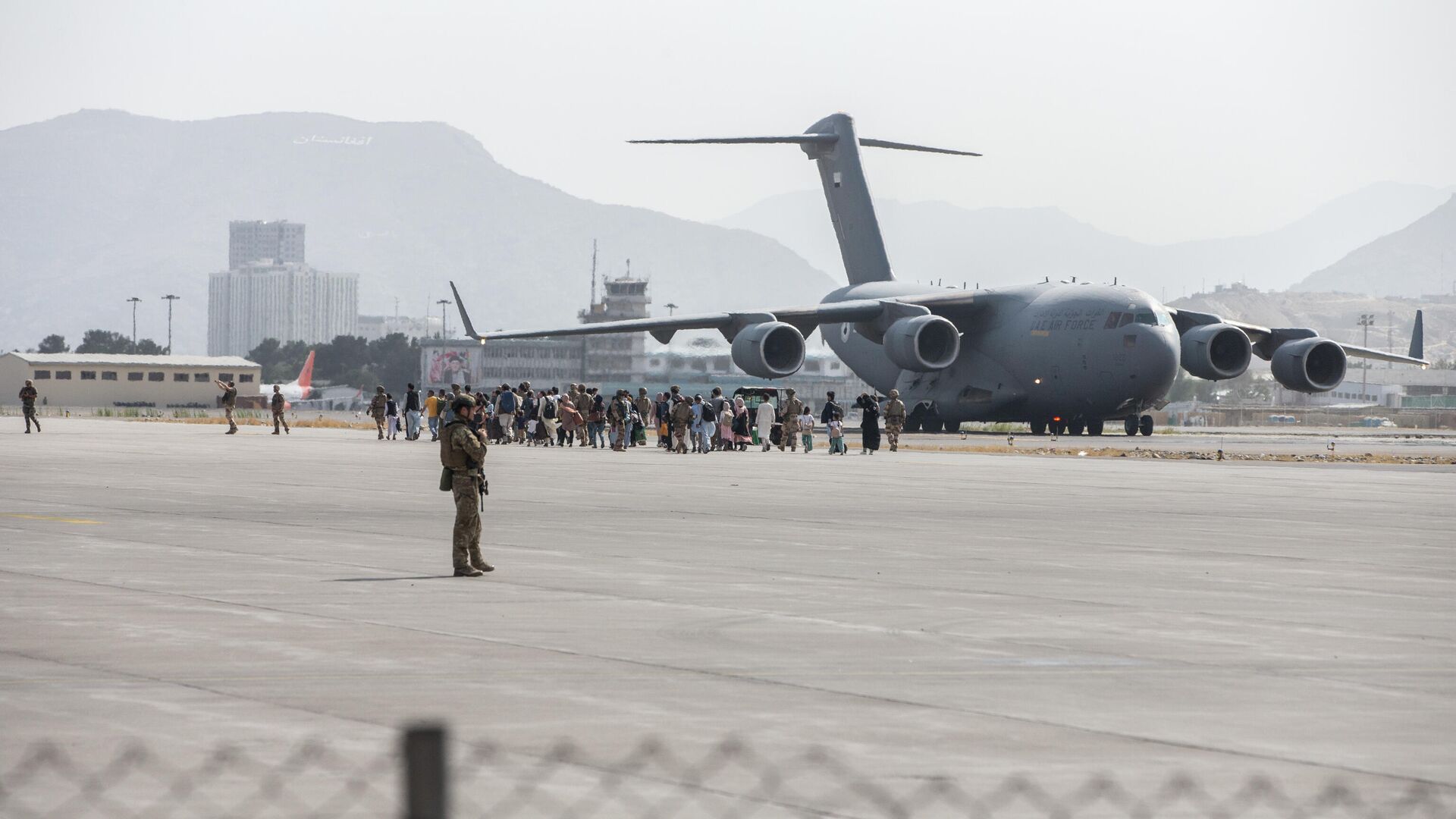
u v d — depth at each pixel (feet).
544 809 60.70
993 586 135.44
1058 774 67.46
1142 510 230.48
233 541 170.09
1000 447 474.49
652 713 79.61
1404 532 195.31
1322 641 106.11
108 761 67.97
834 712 80.28
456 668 92.17
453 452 139.95
